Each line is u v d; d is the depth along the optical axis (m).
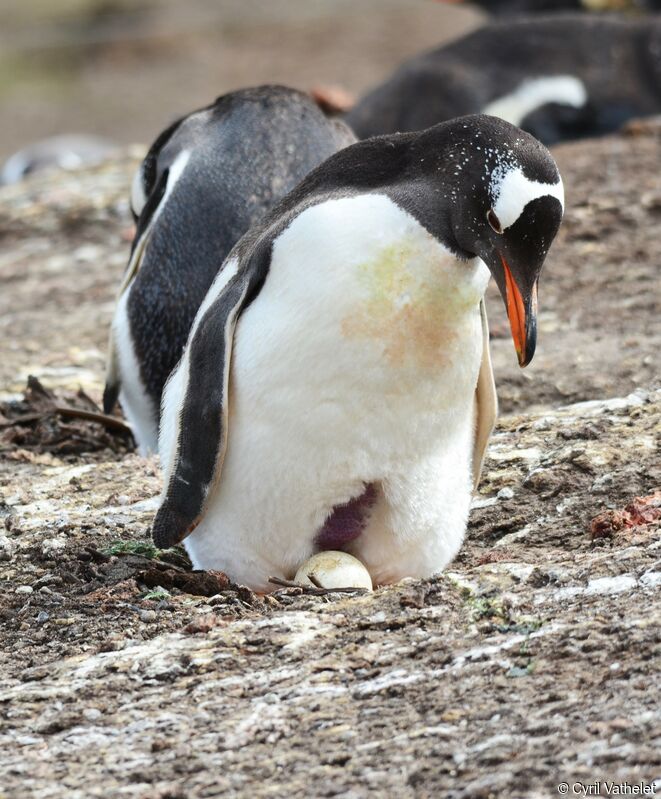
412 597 12.70
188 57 76.69
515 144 12.39
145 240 18.30
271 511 13.27
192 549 14.09
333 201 12.62
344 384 12.51
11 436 19.45
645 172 28.20
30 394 20.64
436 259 12.36
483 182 12.34
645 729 9.77
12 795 10.17
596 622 11.47
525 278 12.43
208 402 12.89
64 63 77.12
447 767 9.84
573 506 15.21
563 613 11.88
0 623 13.50
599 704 10.26
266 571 13.77
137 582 13.95
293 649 12.07
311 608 12.88
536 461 16.39
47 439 19.39
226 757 10.45
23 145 65.19
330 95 36.19
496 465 16.48
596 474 15.74
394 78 33.50
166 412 14.30
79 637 12.92
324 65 73.62
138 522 15.95
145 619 13.07
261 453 12.97
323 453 12.83
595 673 10.74
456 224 12.40
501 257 12.41
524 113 33.38
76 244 30.48
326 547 13.63
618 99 33.81
